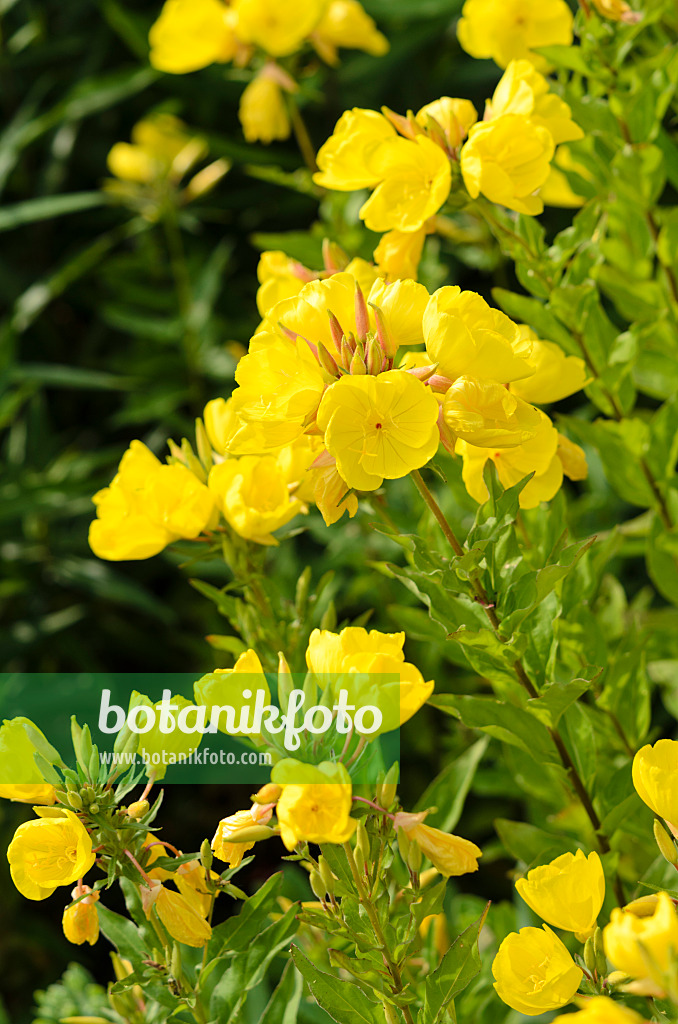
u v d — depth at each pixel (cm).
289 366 174
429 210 186
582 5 196
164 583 362
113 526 187
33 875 173
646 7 195
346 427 172
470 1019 188
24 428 366
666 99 196
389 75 360
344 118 189
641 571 294
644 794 171
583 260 193
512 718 183
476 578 176
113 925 181
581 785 185
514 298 192
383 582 266
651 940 163
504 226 193
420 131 188
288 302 178
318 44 288
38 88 375
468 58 362
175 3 278
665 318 202
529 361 178
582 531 266
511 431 173
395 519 237
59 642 331
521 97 187
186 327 335
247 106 285
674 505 197
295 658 190
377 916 173
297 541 334
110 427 388
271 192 377
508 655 178
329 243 191
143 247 367
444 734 275
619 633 203
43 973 294
